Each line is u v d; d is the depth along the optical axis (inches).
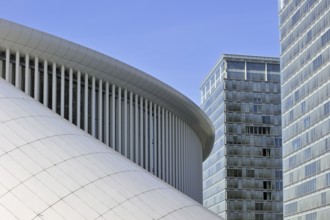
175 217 951.6
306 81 4655.5
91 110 1824.6
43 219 860.0
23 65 1659.7
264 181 6584.6
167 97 2194.9
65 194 918.4
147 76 2006.6
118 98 1942.7
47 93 1689.2
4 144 998.4
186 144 2605.8
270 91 6786.4
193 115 2564.0
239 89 6727.4
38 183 927.7
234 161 6560.0
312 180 4485.7
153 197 997.8
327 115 4247.0
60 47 1695.4
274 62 6840.6
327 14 4269.2
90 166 1016.9
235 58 6766.7
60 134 1097.4
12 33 1583.4
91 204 911.7
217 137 6889.8
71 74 1769.2
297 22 4862.2
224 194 6505.9
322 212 4279.0
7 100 1154.0
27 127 1071.0
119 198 949.8
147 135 2096.5
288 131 5014.8
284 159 5083.7
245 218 6456.7
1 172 935.0
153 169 2123.5
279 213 6535.4
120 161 1109.7
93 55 1782.7
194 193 2817.4
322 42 4352.9
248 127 6673.2
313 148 4488.2
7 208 869.8
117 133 1921.8
